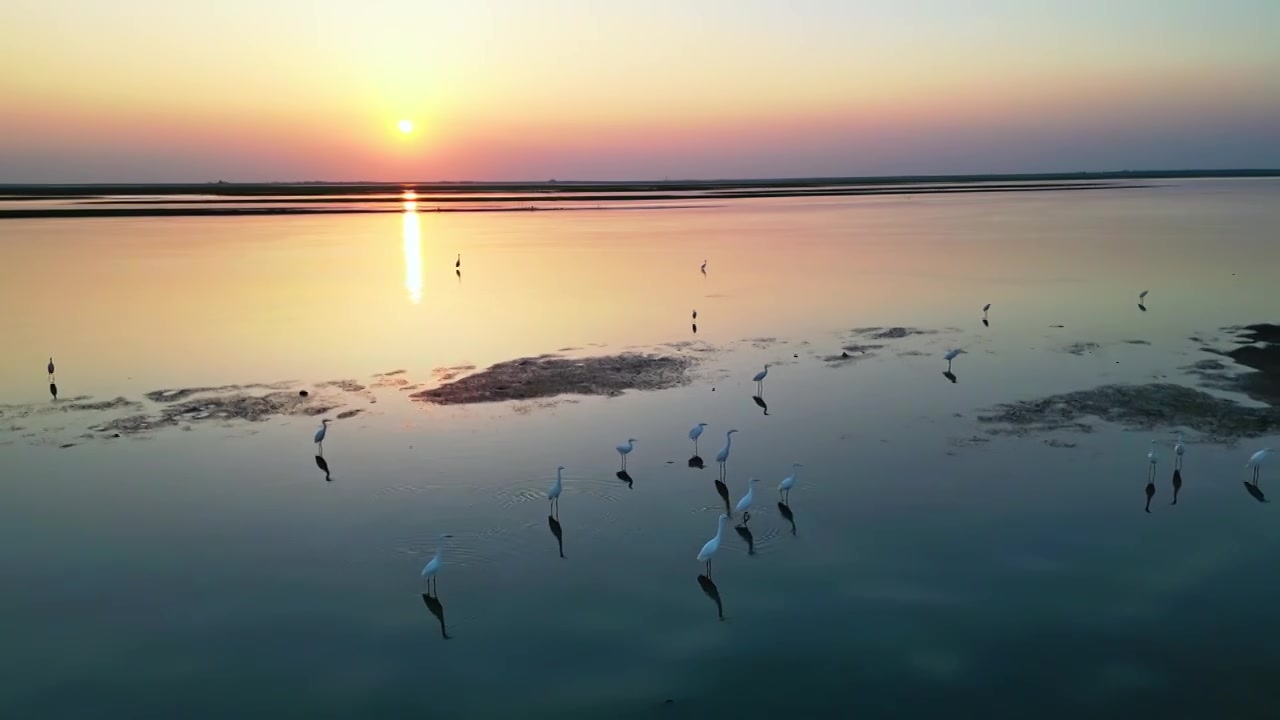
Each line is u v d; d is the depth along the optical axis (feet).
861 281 200.34
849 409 102.17
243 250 276.00
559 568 66.08
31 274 215.92
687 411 102.78
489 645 56.34
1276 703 49.14
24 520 74.02
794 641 56.03
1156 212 412.77
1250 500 74.59
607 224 390.21
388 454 89.20
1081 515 72.49
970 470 82.53
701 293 186.60
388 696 51.47
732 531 71.41
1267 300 164.45
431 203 604.90
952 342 135.85
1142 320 148.97
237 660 54.90
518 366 123.95
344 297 183.93
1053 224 351.05
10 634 57.67
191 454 89.66
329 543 70.08
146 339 142.51
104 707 50.47
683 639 56.59
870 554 67.00
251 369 123.24
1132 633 55.88
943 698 50.19
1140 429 92.22
